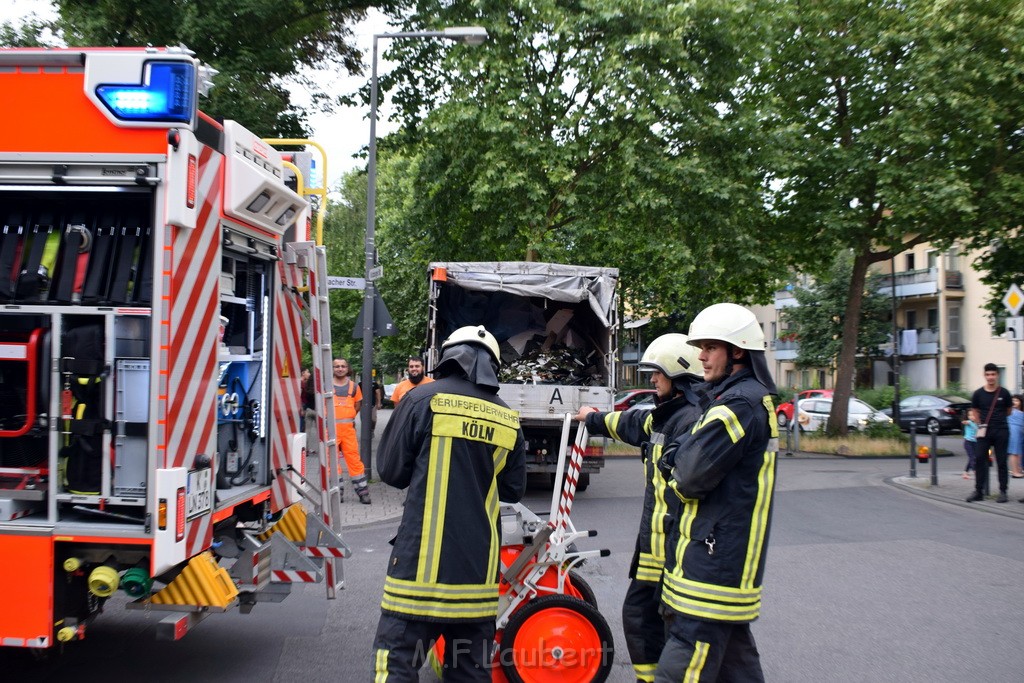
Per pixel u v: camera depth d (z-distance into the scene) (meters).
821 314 38.81
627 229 18.94
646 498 4.37
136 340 4.17
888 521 10.77
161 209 4.07
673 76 17.27
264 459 5.52
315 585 7.30
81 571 4.24
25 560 4.10
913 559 8.51
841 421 22.84
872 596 7.10
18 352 4.16
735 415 3.43
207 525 4.42
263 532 5.44
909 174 20.14
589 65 16.30
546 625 4.53
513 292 12.66
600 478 15.35
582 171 17.58
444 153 17.09
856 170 21.03
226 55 13.87
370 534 9.65
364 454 13.84
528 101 16.17
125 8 12.92
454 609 3.68
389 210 30.27
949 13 19.42
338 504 5.57
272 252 5.45
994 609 6.71
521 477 4.07
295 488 5.68
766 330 53.31
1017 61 19.42
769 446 3.54
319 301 5.65
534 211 16.59
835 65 21.44
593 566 7.96
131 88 4.06
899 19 20.17
